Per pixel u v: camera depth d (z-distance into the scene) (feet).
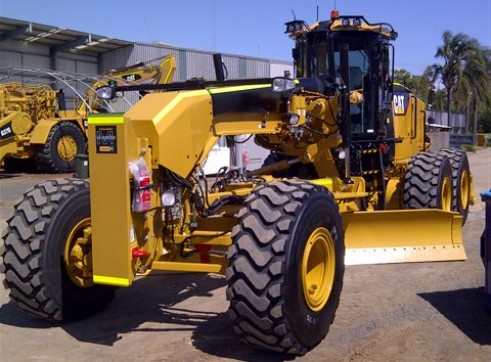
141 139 13.08
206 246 14.67
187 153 14.12
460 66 133.69
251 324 12.34
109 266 12.88
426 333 14.62
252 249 12.21
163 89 15.67
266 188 13.23
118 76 52.85
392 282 18.90
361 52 22.68
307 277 13.93
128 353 13.58
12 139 52.60
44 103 55.77
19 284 14.42
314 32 22.53
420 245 20.30
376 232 20.13
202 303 17.13
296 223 12.50
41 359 13.32
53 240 14.64
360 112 22.48
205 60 91.56
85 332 14.97
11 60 80.33
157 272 16.46
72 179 15.94
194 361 13.05
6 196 40.37
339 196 18.56
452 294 17.65
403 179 24.40
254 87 16.16
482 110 179.73
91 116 12.79
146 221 13.35
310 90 18.80
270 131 16.78
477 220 29.99
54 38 80.07
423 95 137.90
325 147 19.95
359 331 14.79
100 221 12.86
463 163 27.25
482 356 13.26
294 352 12.88
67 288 15.08
